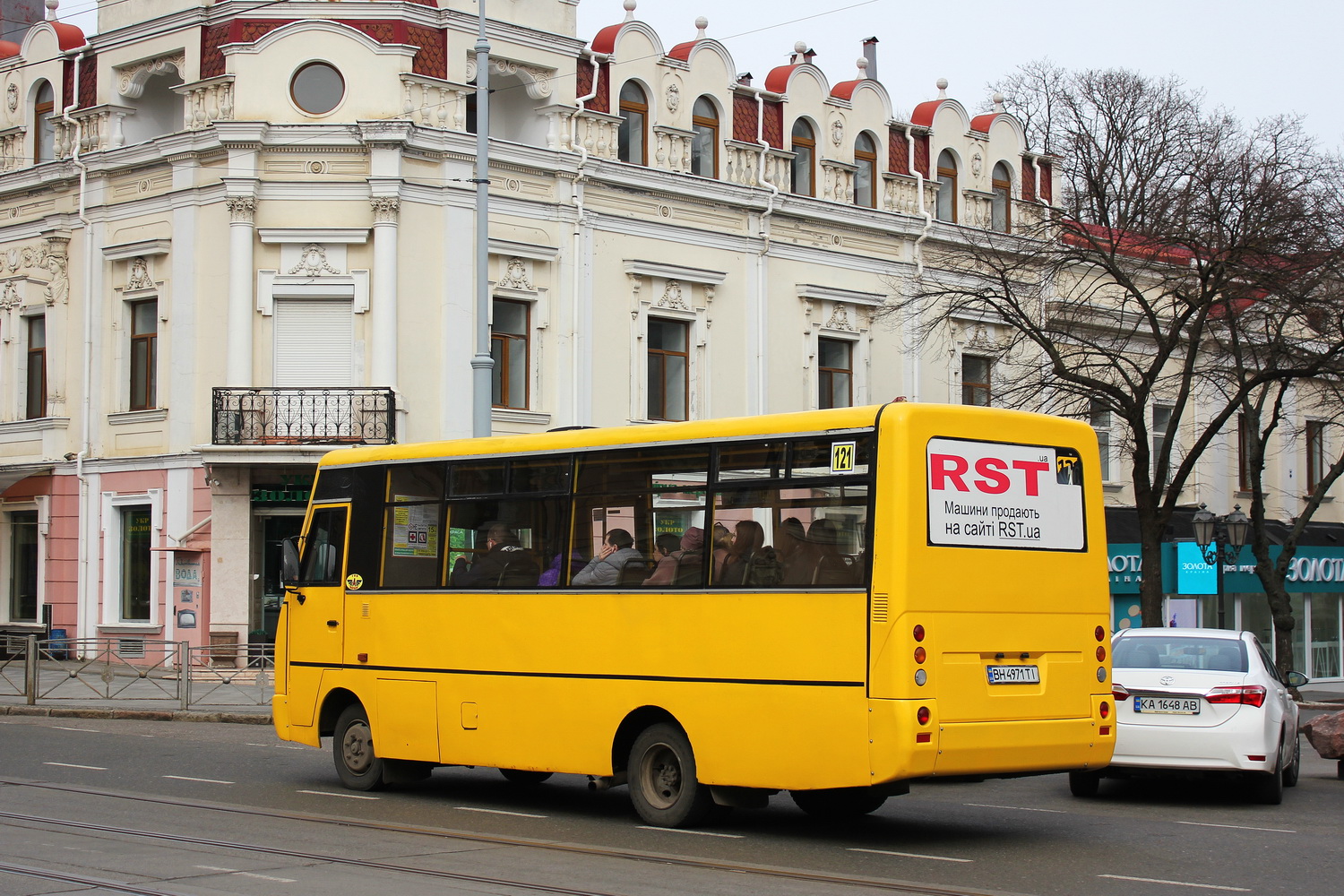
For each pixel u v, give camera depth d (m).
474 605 14.54
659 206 34.59
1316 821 14.11
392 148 30.81
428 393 31.34
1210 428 30.58
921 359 39.16
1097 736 12.69
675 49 35.97
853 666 11.76
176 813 13.79
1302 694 35.84
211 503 31.16
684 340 35.31
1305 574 44.41
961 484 12.06
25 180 34.44
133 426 32.75
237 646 26.86
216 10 31.94
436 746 14.72
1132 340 43.12
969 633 11.91
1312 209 31.39
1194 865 11.50
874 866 11.36
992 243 35.91
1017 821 13.98
